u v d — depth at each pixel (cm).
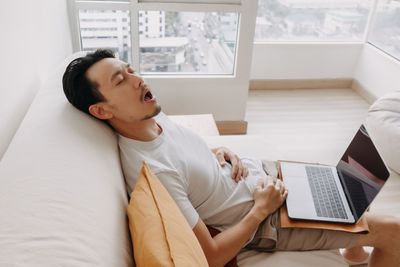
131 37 242
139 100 116
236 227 118
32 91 147
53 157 89
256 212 122
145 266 77
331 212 130
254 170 147
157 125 129
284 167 154
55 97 123
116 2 230
